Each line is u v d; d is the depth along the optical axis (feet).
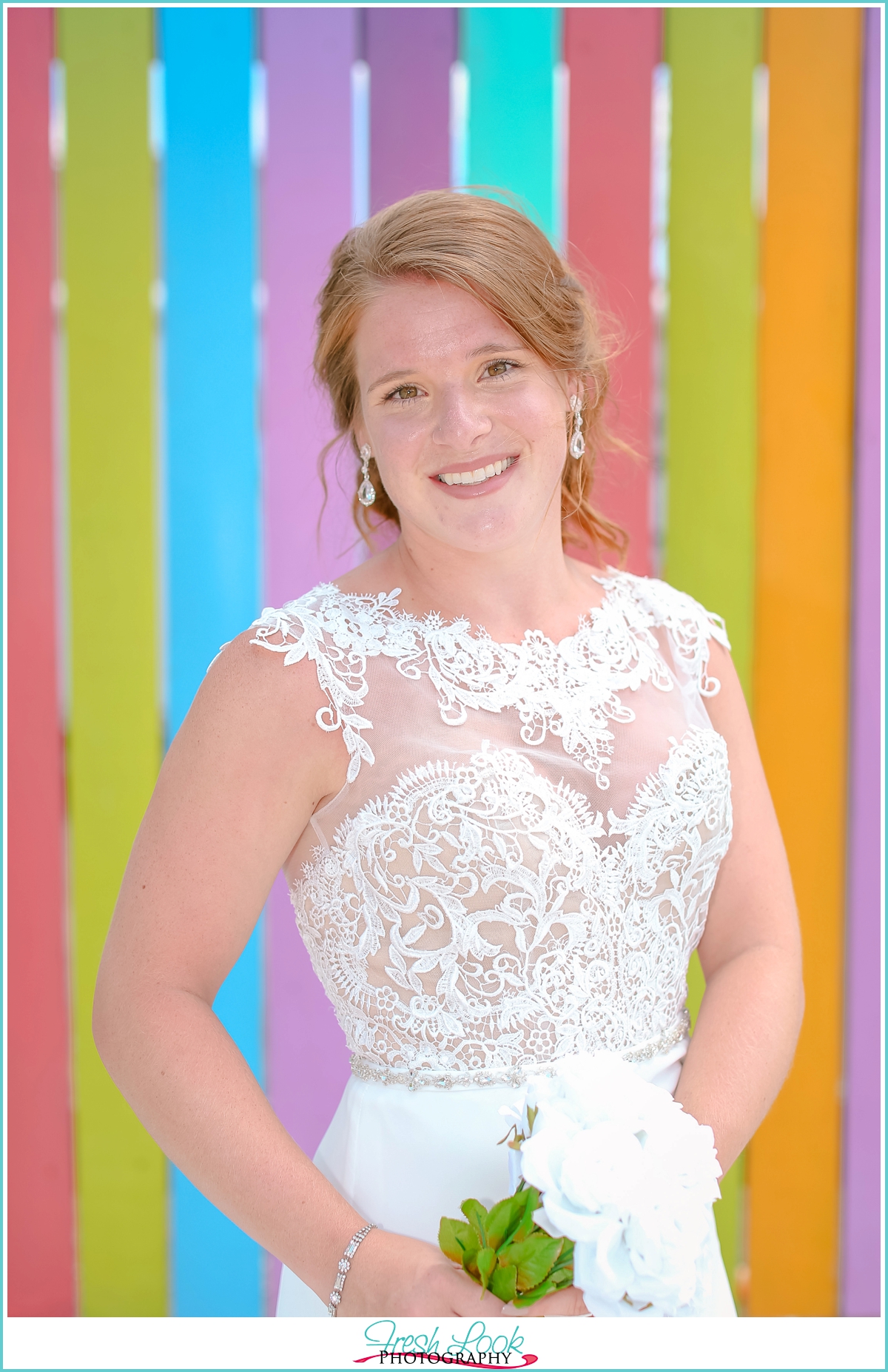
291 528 8.05
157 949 4.65
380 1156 4.91
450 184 7.85
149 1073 4.50
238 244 7.88
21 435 7.93
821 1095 8.45
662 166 7.96
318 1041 8.20
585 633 5.45
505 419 4.87
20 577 7.98
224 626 8.04
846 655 8.25
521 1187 4.18
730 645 8.21
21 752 8.03
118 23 7.78
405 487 4.94
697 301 8.03
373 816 4.70
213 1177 4.43
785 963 5.58
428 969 4.75
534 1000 4.79
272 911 8.16
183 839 4.67
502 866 4.65
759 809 5.89
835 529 8.18
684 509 8.14
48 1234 8.16
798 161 7.98
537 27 7.82
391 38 7.79
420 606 5.26
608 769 5.01
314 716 4.74
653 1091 4.26
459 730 4.85
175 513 7.97
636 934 5.03
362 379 5.06
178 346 7.89
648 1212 3.85
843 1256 8.48
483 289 4.80
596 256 7.93
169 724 8.07
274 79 7.82
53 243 7.88
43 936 8.08
